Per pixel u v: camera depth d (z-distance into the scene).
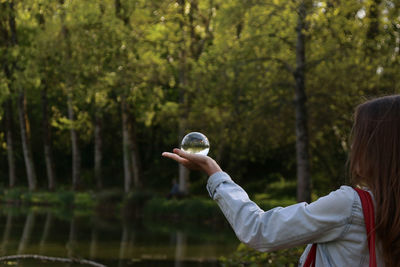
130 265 10.99
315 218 1.91
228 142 19.98
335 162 21.55
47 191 37.16
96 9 21.81
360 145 2.05
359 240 1.91
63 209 29.22
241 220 2.00
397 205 1.90
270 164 36.62
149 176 42.88
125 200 27.16
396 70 14.25
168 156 2.24
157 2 20.48
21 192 36.03
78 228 18.20
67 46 22.78
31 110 50.75
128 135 31.28
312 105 18.23
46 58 25.73
